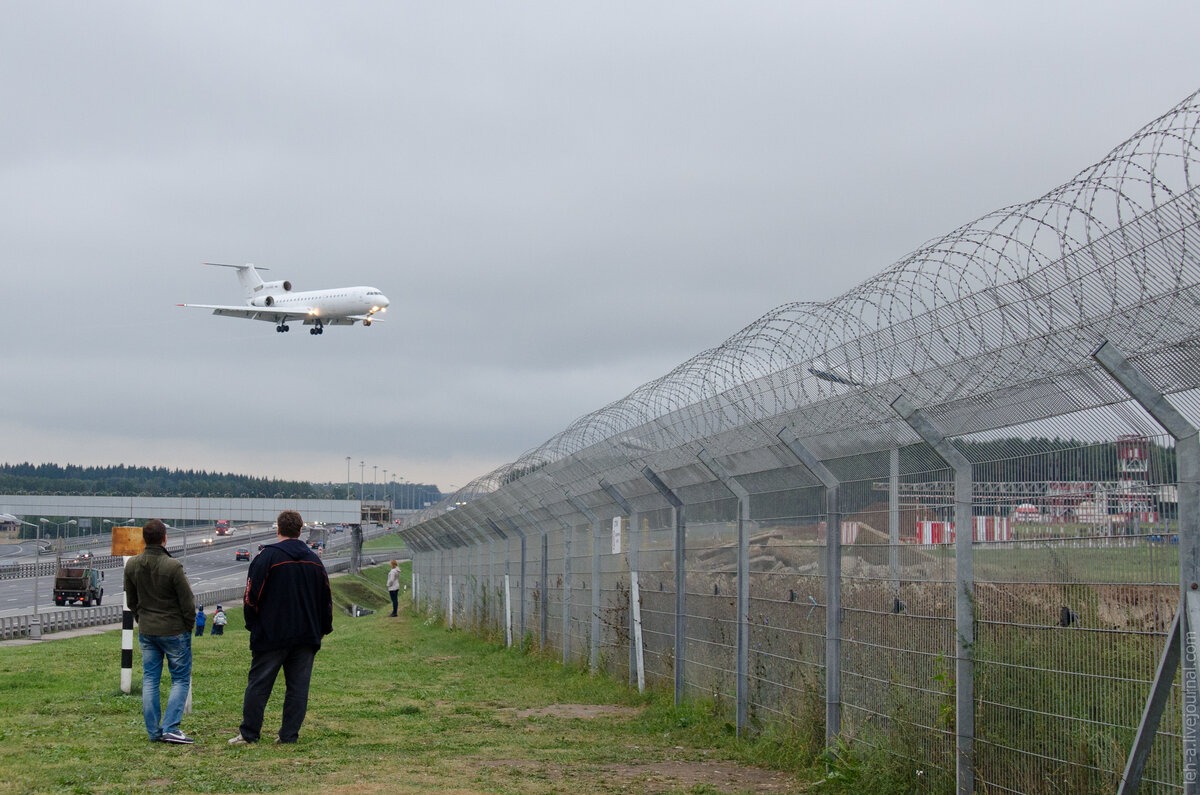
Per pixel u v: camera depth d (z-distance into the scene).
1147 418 6.59
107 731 12.58
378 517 117.56
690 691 14.81
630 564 17.44
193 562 133.62
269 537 187.62
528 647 24.70
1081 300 7.09
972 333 8.27
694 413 13.95
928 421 8.80
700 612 14.54
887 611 9.71
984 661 8.24
